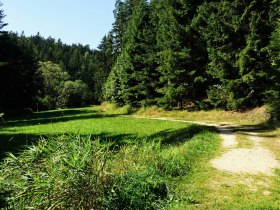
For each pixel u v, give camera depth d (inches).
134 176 347.9
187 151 551.2
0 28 2326.5
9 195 281.1
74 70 6269.7
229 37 1142.3
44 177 285.6
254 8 1081.4
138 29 1780.3
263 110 1039.0
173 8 1443.2
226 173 440.5
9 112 2137.1
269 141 679.1
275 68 908.0
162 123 1159.0
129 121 1289.4
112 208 304.2
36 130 1061.8
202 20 1337.4
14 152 655.1
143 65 1745.8
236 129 871.7
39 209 278.4
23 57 2918.3
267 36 1035.9
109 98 2261.3
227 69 1128.2
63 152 310.3
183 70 1347.2
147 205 321.4
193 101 1428.4
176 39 1375.5
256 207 318.0
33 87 3058.6
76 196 285.9
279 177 424.5
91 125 1169.4
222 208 318.0
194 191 366.6
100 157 329.1
